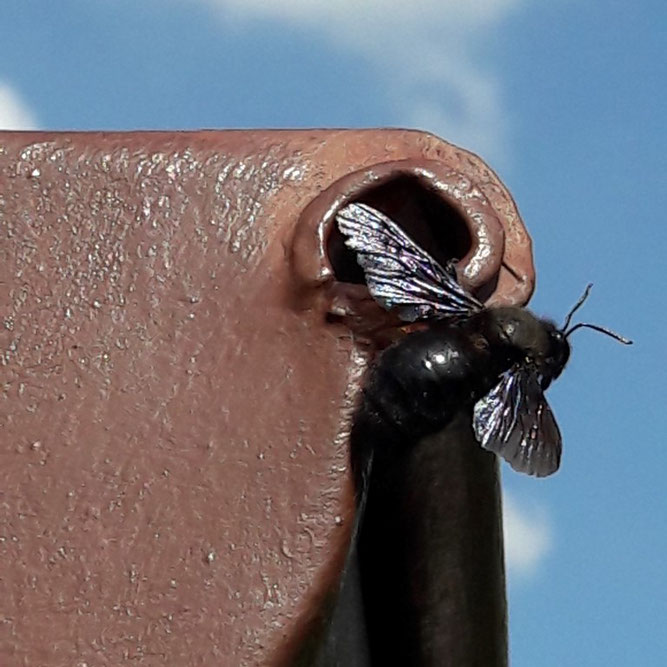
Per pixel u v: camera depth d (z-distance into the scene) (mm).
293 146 260
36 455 242
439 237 261
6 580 237
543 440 280
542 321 285
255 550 237
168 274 251
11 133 260
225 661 232
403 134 262
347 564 248
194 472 241
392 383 251
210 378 245
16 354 248
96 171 258
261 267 251
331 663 270
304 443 241
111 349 248
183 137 260
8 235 254
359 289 248
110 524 239
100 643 234
